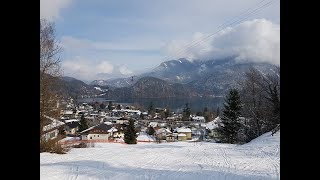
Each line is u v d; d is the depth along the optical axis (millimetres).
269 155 16719
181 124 68312
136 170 12172
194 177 10617
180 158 16281
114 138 48469
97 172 11500
